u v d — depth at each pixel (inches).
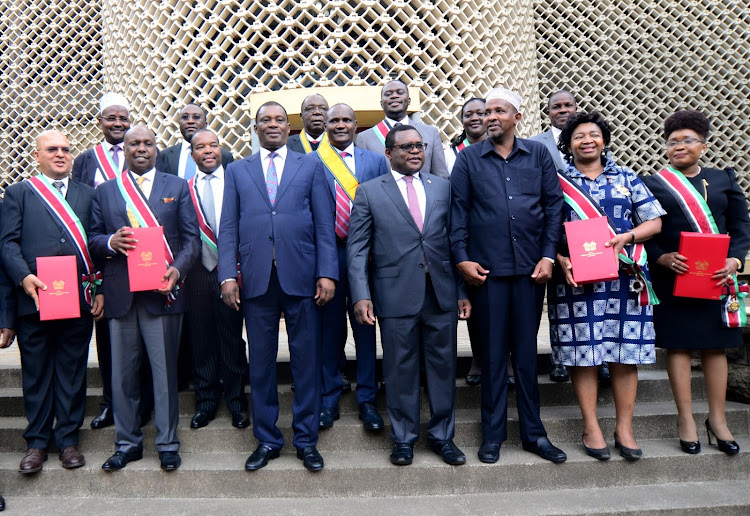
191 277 116.9
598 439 103.7
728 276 101.5
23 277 100.0
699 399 126.8
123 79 252.7
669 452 105.4
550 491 100.3
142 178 110.7
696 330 104.5
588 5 291.3
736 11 302.8
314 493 100.5
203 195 120.0
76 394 108.0
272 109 105.4
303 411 102.5
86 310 108.0
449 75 235.1
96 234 107.4
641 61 300.0
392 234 103.4
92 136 299.4
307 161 108.0
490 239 102.7
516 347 104.1
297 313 102.2
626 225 104.0
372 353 115.2
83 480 103.3
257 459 101.7
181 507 97.5
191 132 141.3
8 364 150.9
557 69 292.8
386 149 109.3
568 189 105.5
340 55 237.0
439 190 107.3
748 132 314.8
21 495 103.8
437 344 103.6
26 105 315.0
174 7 234.2
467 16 241.3
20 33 306.2
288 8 234.8
